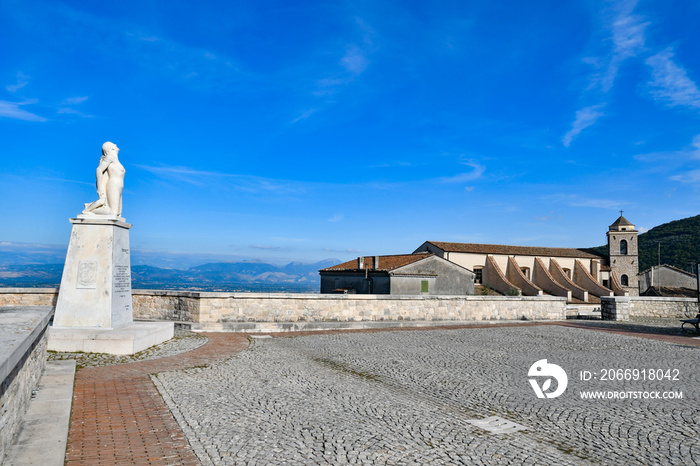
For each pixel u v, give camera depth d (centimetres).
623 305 2494
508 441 602
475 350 1381
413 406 767
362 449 565
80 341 1138
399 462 526
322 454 547
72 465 501
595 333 1883
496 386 919
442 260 3525
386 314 2058
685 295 4228
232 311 1762
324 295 1923
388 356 1253
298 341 1507
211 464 514
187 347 1295
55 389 763
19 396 564
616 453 562
